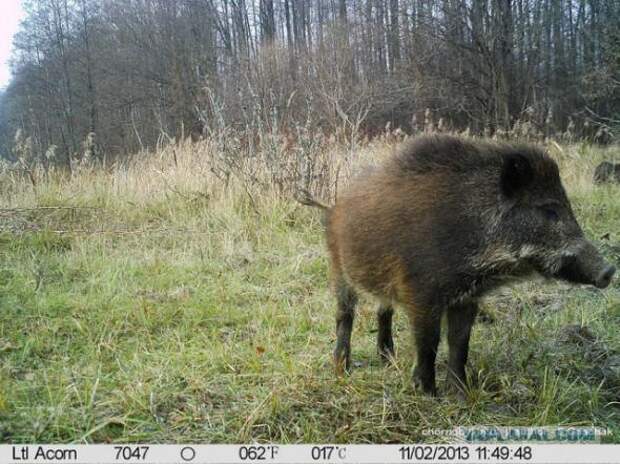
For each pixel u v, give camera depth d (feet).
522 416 6.42
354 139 16.28
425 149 6.81
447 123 37.78
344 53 37.17
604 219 14.34
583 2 39.86
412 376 6.88
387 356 7.84
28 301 9.24
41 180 17.24
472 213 6.37
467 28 35.99
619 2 32.63
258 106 16.72
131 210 15.07
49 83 52.54
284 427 6.05
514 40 36.22
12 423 5.89
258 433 6.02
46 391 6.55
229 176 15.44
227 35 50.31
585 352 7.70
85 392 6.36
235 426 6.07
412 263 6.41
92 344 7.82
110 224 14.03
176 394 6.52
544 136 27.27
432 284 6.37
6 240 12.55
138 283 10.37
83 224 14.01
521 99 37.27
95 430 5.76
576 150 22.48
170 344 7.95
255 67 32.22
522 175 6.34
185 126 42.39
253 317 9.05
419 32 37.24
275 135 15.66
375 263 6.84
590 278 6.26
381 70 41.16
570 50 43.09
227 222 13.61
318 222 13.69
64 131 51.29
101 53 47.98
